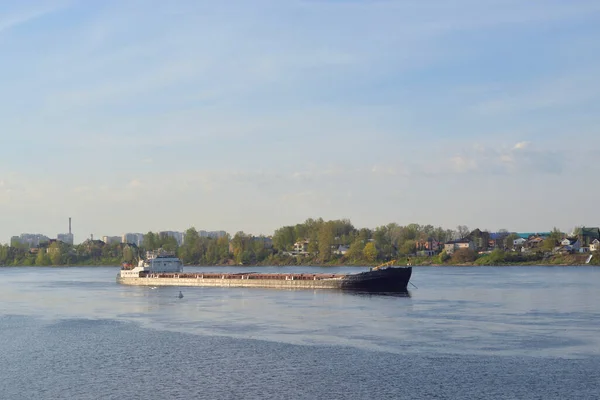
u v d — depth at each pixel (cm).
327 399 6003
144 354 8038
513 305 12088
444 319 10281
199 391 6328
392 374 6781
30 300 15662
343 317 10756
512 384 6334
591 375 6594
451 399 5928
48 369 7344
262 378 6750
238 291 16662
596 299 13012
